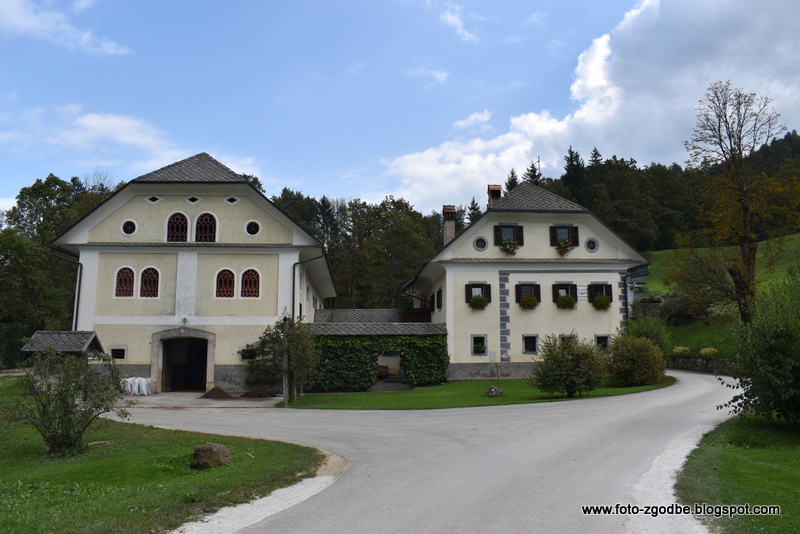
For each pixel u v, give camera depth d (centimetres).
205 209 2852
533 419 1670
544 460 1109
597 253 3288
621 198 7494
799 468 1031
